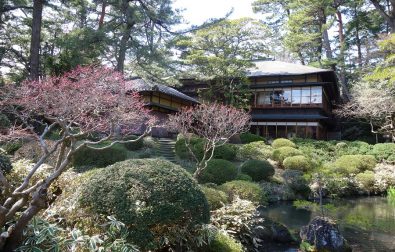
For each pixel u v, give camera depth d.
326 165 16.67
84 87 6.08
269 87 25.12
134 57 17.39
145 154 14.39
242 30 20.67
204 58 20.41
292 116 24.06
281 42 30.72
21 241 3.57
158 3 17.19
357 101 21.83
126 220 3.68
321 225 6.12
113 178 4.04
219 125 12.13
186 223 4.18
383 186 14.35
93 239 3.42
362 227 8.10
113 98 6.77
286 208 10.49
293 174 13.52
